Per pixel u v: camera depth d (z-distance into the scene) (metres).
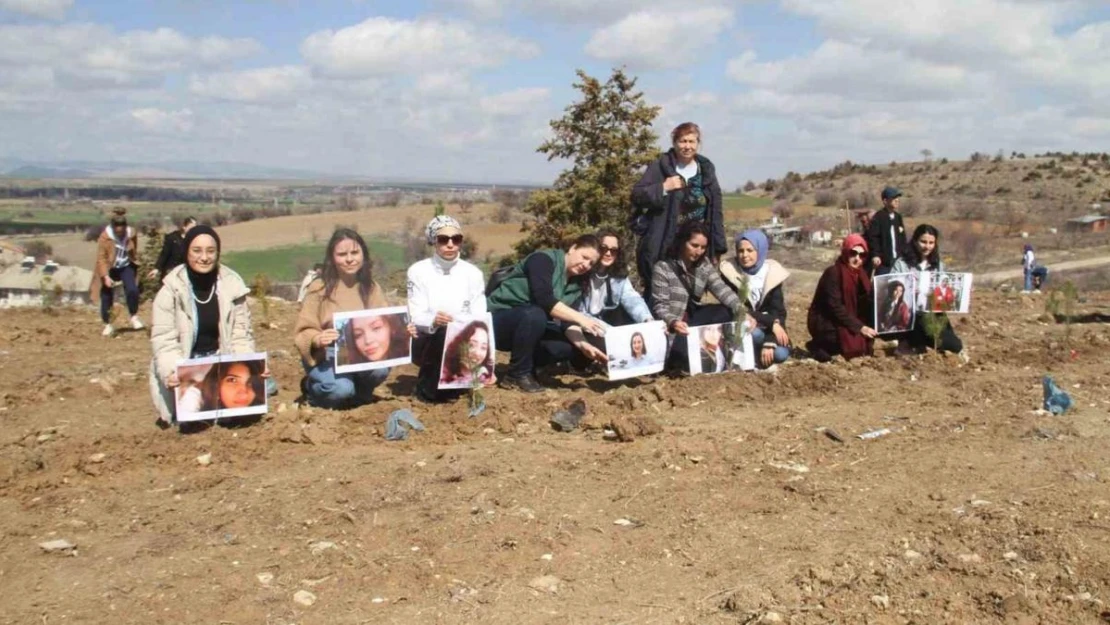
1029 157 88.25
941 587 4.19
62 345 11.16
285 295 24.91
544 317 7.64
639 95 20.30
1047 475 5.53
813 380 7.78
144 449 6.05
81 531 4.79
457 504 5.11
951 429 6.48
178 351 6.57
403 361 6.99
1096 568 4.29
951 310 9.03
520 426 6.70
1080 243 50.50
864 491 5.34
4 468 5.65
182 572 4.32
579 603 4.10
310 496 5.24
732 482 5.48
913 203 66.81
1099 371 8.28
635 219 8.64
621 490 5.36
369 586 4.21
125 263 12.33
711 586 4.25
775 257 38.91
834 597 4.11
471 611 4.01
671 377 8.18
